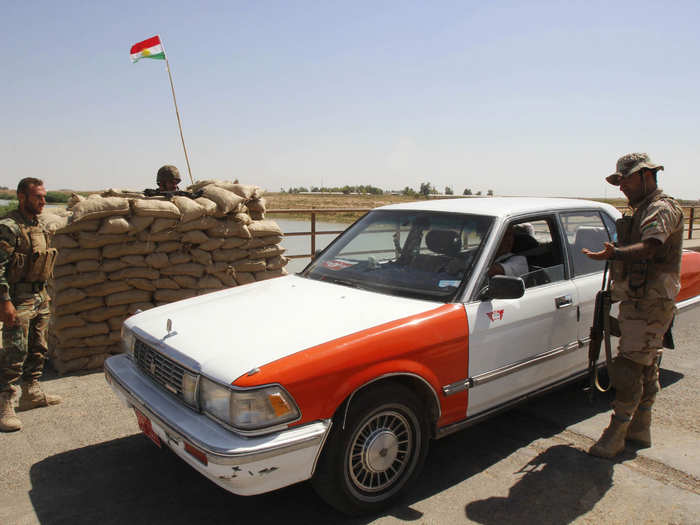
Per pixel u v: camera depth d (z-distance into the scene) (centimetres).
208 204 582
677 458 366
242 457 247
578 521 297
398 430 314
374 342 292
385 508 309
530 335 371
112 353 548
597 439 397
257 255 621
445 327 321
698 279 514
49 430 409
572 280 411
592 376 374
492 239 365
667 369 554
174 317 354
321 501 321
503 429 416
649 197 342
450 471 353
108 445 388
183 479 344
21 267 404
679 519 297
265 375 260
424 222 405
